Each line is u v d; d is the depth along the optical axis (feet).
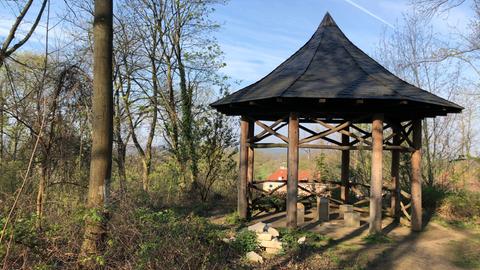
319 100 30.99
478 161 53.98
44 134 24.62
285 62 40.37
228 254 25.63
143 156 62.69
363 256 27.76
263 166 80.74
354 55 39.42
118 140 58.18
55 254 19.69
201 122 55.52
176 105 62.13
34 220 20.59
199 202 49.80
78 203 24.32
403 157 54.34
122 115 61.82
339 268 25.13
